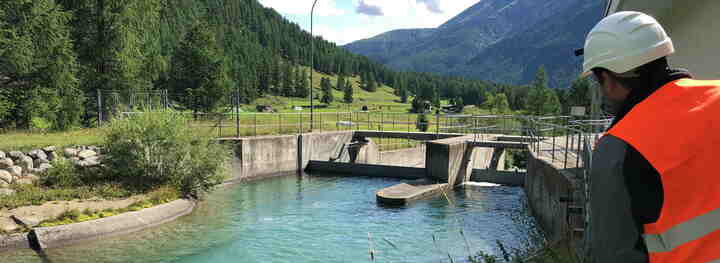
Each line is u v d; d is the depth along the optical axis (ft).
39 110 75.25
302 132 96.78
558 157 52.13
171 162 56.39
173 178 55.62
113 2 90.38
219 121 86.28
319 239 44.47
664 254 4.41
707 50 18.62
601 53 5.13
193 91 145.07
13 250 36.73
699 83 4.57
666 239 4.40
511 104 464.65
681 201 4.28
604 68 5.14
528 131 79.92
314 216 54.34
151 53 101.14
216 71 148.87
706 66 18.75
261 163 82.43
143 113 56.24
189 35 150.71
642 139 4.39
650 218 4.41
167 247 40.19
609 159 4.55
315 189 73.00
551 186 43.42
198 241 42.37
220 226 47.83
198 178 58.23
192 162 57.41
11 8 73.41
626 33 4.92
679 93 4.53
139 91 95.04
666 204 4.32
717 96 4.32
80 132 73.77
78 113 83.05
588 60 5.37
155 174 55.11
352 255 39.73
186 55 149.07
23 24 74.08
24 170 50.62
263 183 77.97
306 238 44.75
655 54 4.79
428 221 53.06
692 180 4.23
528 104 282.97
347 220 52.75
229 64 156.25
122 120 55.67
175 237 43.24
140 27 98.32
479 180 85.51
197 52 147.23
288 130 98.37
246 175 79.51
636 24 4.91
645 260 4.44
